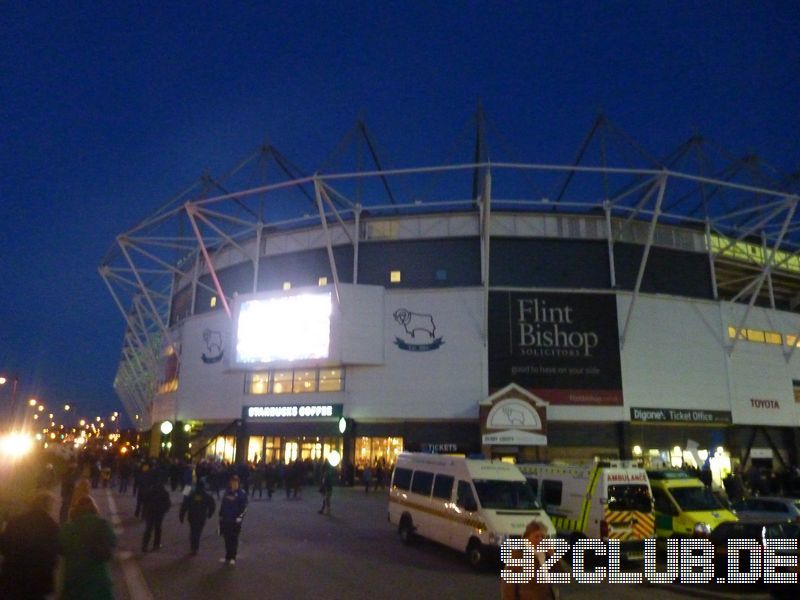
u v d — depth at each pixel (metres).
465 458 17.12
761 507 19.17
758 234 50.16
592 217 44.22
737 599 12.88
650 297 42.72
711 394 42.69
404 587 12.62
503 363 40.34
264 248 48.34
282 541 18.17
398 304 42.03
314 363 41.31
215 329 47.50
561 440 40.00
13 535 6.61
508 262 43.03
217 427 46.62
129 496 30.91
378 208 43.75
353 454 40.91
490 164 38.12
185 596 11.05
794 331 47.59
